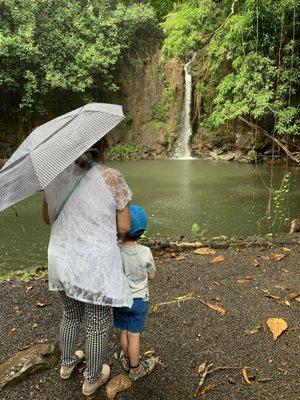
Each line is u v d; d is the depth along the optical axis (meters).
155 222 7.85
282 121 11.48
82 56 15.43
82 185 2.12
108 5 17.80
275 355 2.86
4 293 3.89
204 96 16.84
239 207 8.91
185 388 2.56
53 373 2.70
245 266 4.46
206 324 3.27
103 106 2.27
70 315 2.42
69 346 2.50
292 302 3.64
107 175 2.15
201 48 15.06
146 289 2.49
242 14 11.45
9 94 15.76
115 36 16.81
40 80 15.21
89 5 16.91
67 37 15.70
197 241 5.39
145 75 18.31
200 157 17.34
